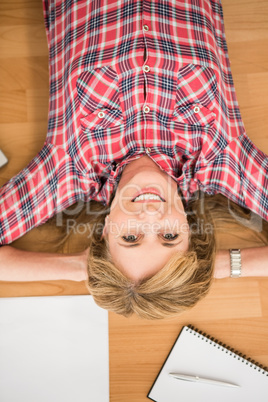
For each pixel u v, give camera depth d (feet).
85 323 4.00
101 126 3.56
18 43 4.46
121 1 3.54
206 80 3.56
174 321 4.04
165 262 3.14
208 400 3.80
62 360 3.94
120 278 3.18
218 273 3.86
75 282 4.08
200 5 3.66
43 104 4.40
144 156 3.61
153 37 3.46
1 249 3.89
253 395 3.78
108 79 3.52
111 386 3.95
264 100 4.37
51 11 3.95
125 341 4.01
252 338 4.00
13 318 4.00
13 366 3.92
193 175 3.81
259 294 4.08
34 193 3.74
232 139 3.69
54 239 4.21
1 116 4.39
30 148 4.34
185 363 3.89
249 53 4.43
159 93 3.49
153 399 3.87
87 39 3.59
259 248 3.90
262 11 4.46
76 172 3.69
